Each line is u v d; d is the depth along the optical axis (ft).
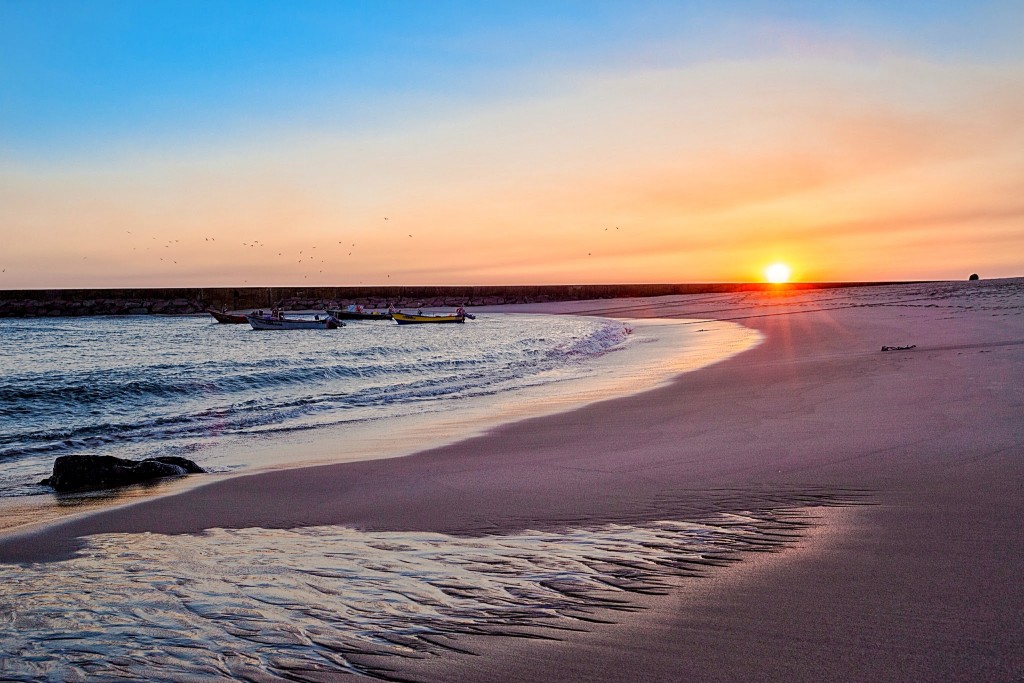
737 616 10.66
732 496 17.49
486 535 15.64
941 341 59.36
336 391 53.42
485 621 11.03
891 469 18.86
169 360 88.58
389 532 16.38
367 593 12.41
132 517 19.16
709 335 102.42
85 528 18.12
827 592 11.30
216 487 22.79
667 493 18.29
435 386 55.06
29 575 14.23
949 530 13.82
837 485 17.71
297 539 16.21
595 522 16.12
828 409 30.27
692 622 10.57
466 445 29.48
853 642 9.65
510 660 9.77
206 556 15.11
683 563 13.05
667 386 46.06
